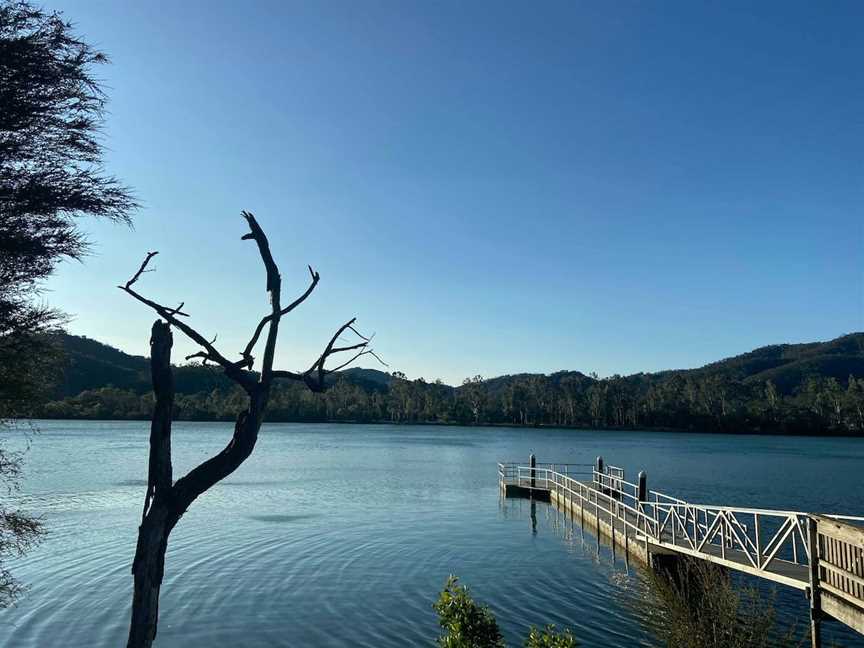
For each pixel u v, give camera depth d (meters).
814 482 54.34
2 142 8.04
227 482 51.81
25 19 8.16
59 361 10.58
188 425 156.75
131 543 27.39
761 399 162.88
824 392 152.38
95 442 93.12
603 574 22.62
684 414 159.88
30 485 46.72
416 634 17.03
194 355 7.68
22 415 10.52
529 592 20.58
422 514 36.28
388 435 134.12
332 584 21.67
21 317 9.39
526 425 178.50
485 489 48.25
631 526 23.52
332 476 56.78
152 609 7.18
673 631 13.32
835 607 11.85
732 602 12.93
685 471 63.78
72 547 26.61
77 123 8.47
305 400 182.75
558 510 37.84
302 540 28.78
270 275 8.15
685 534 19.83
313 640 16.58
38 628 17.31
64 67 8.22
